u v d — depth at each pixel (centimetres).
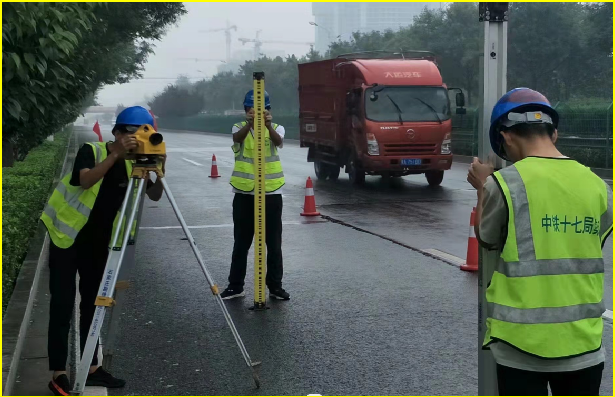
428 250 993
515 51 3462
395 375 523
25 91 604
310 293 759
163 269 880
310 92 2191
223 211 1412
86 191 464
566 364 283
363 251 990
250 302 723
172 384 509
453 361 551
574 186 292
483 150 371
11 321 575
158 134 436
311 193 1330
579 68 3578
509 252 287
